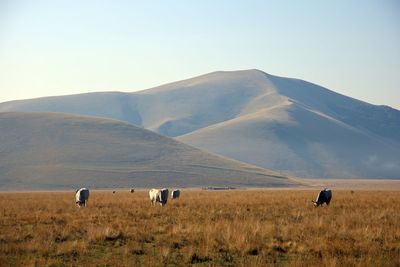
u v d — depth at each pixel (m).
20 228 43.81
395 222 46.28
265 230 39.91
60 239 38.44
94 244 36.28
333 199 88.19
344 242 34.78
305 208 64.88
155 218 53.06
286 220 48.66
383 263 28.41
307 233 39.22
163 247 33.34
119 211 62.72
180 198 101.75
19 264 28.70
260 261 29.69
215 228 40.56
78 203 76.88
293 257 31.61
